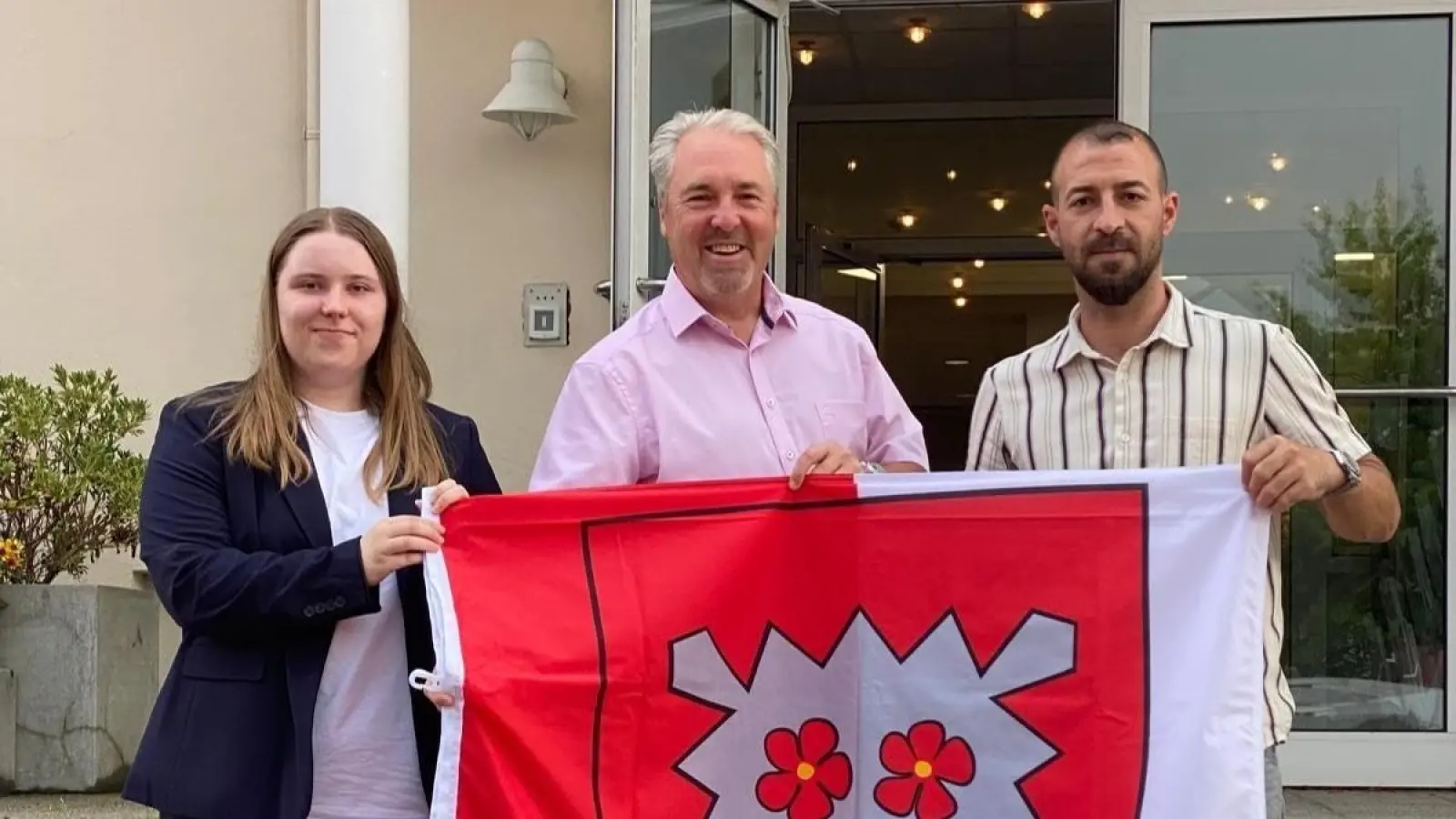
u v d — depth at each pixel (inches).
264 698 82.1
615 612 89.3
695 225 93.9
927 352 452.4
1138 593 89.6
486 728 84.2
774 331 100.0
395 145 171.6
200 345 193.3
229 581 79.6
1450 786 175.6
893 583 93.0
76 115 191.5
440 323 190.9
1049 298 444.5
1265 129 188.5
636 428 95.5
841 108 338.6
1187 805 86.0
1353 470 86.0
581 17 191.0
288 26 193.3
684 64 176.6
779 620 92.5
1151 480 90.1
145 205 192.5
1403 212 185.3
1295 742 177.9
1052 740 90.1
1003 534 92.1
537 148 190.9
